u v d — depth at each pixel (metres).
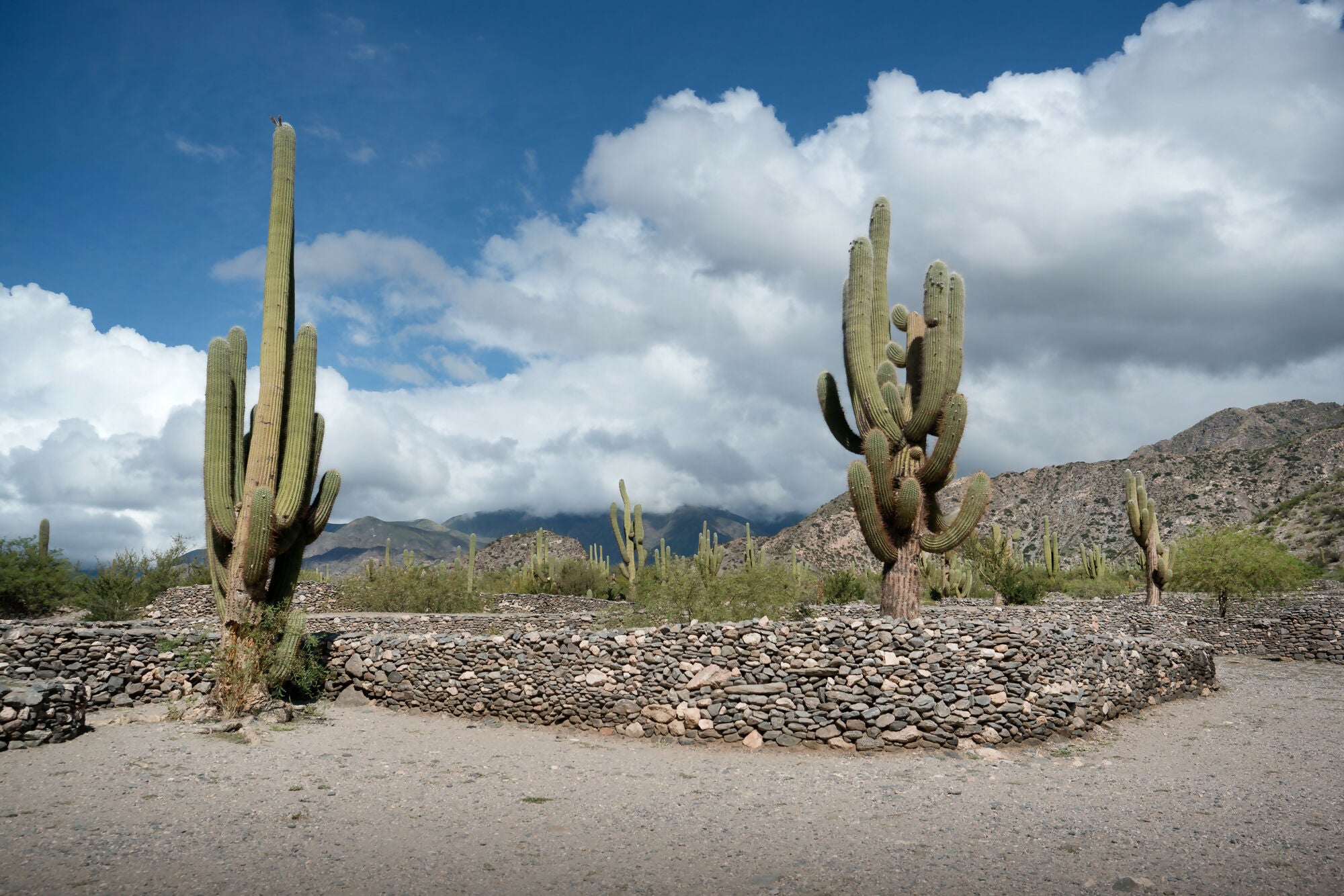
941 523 10.35
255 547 9.47
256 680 9.73
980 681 8.55
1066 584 26.95
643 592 14.23
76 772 6.81
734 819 6.00
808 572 24.83
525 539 51.78
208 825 5.58
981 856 5.09
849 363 10.80
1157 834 5.53
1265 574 17.78
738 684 8.93
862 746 8.35
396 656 11.22
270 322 10.03
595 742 9.10
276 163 10.30
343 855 5.07
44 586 18.30
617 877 4.74
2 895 4.25
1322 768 7.42
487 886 4.58
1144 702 10.52
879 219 11.26
